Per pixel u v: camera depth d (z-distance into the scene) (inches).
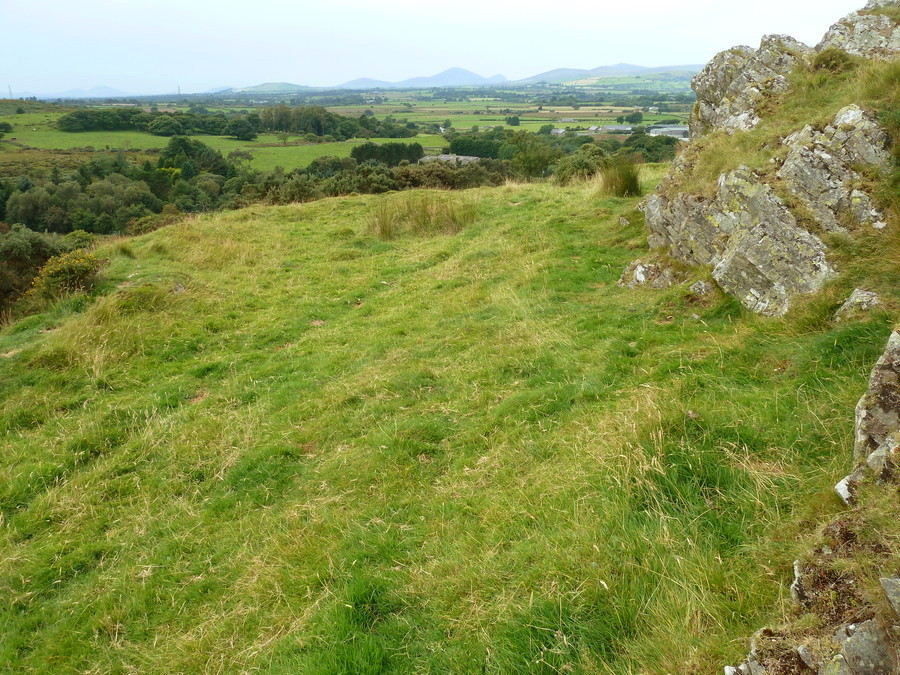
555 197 659.4
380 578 151.7
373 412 249.4
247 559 175.8
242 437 245.4
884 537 103.8
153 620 160.2
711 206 303.3
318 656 129.6
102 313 364.2
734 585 118.3
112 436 256.8
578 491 166.1
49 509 210.5
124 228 1753.2
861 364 181.5
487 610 131.9
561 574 133.6
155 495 216.5
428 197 673.0
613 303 320.5
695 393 196.7
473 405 242.5
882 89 277.9
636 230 437.7
